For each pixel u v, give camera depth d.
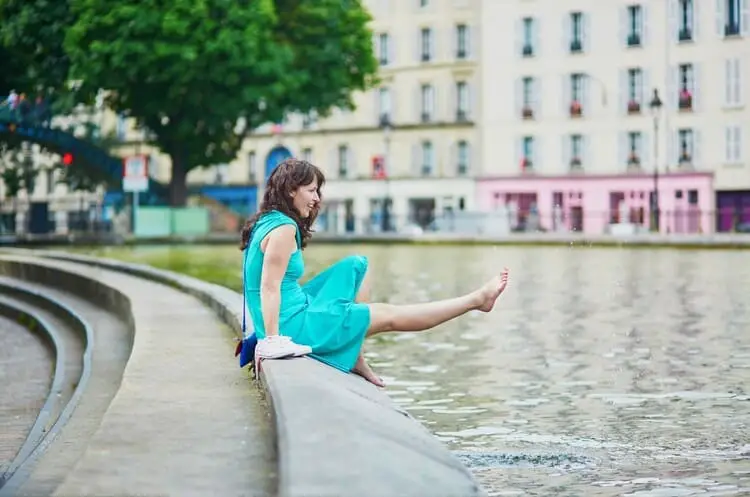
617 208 76.44
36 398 12.04
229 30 53.28
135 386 8.38
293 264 8.73
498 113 80.38
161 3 52.75
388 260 40.91
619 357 14.02
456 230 72.00
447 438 9.15
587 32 77.19
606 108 76.56
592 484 7.56
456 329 17.31
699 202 73.25
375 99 84.88
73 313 18.73
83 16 53.03
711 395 11.11
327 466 5.41
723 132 72.56
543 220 76.88
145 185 59.38
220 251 48.16
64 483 5.71
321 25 59.53
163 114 57.78
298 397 6.75
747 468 8.00
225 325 12.90
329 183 86.31
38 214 91.19
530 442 8.96
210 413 7.35
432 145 82.75
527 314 19.77
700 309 20.50
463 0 81.62
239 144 60.78
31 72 57.22
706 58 73.00
